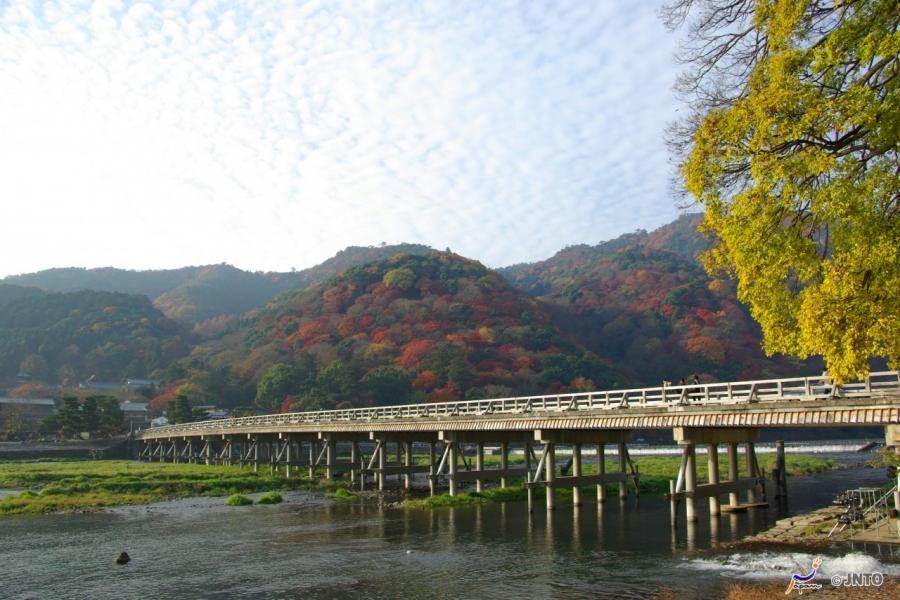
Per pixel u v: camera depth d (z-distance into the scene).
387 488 55.28
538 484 35.69
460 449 58.59
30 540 32.22
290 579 23.42
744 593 17.88
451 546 28.31
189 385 124.88
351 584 22.41
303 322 145.00
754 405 24.88
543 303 162.62
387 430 48.94
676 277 166.38
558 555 25.64
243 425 70.44
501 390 103.44
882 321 10.75
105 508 43.91
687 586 19.67
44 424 104.00
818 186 11.48
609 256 197.88
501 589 21.00
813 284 12.26
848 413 22.03
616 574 22.06
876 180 10.86
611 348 144.00
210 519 38.56
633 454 86.69
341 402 102.81
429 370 110.69
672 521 28.95
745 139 12.33
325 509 42.25
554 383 111.69
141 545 30.53
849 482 50.41
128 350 160.38
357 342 128.12
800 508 35.25
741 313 142.75
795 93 11.28
